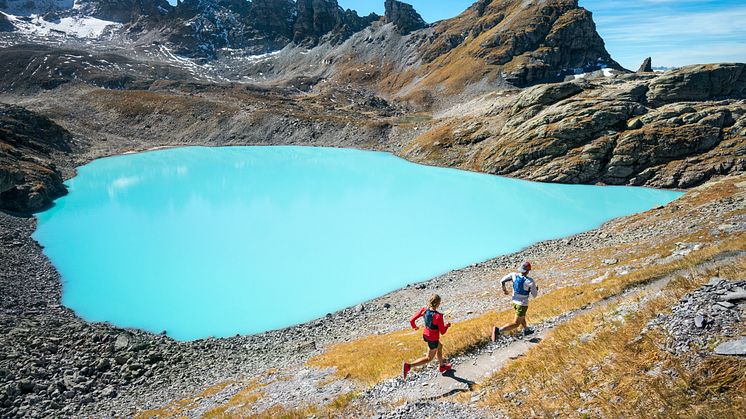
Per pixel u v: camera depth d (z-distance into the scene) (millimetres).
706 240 33656
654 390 9930
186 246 66688
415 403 14453
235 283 53406
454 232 69938
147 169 129750
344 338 34938
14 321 35562
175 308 46969
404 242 66250
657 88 120438
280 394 21078
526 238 64938
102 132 180500
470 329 21266
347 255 61812
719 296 11883
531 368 13844
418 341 24234
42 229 74250
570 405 11055
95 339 33188
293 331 39594
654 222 51531
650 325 12195
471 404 13453
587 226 68438
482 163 122000
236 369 30562
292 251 64000
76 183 111125
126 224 77750
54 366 29031
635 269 30391
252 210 86375
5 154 99875
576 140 109125
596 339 13250
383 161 140875
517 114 130000
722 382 9188
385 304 43406
